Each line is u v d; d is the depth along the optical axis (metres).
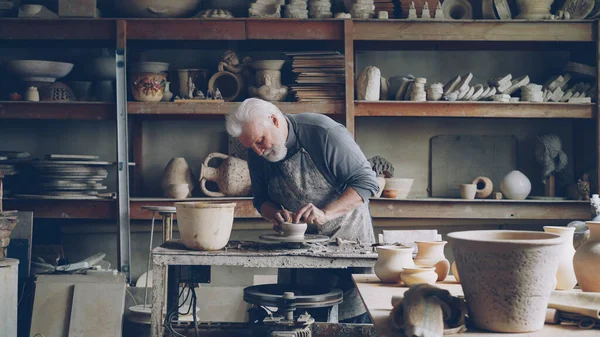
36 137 4.93
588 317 1.32
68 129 4.94
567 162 4.89
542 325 1.30
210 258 2.62
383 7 4.53
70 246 4.86
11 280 3.59
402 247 2.13
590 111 4.45
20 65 4.50
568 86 4.73
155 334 2.61
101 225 4.82
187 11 4.50
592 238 1.57
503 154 4.97
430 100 4.49
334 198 3.01
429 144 5.00
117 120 4.37
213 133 4.96
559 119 4.98
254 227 4.66
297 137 2.93
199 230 2.65
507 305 1.26
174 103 4.42
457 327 1.28
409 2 4.49
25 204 4.39
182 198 4.48
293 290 2.71
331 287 2.76
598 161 4.41
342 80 4.42
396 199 4.43
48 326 3.92
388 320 1.42
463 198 4.59
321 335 2.54
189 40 4.88
